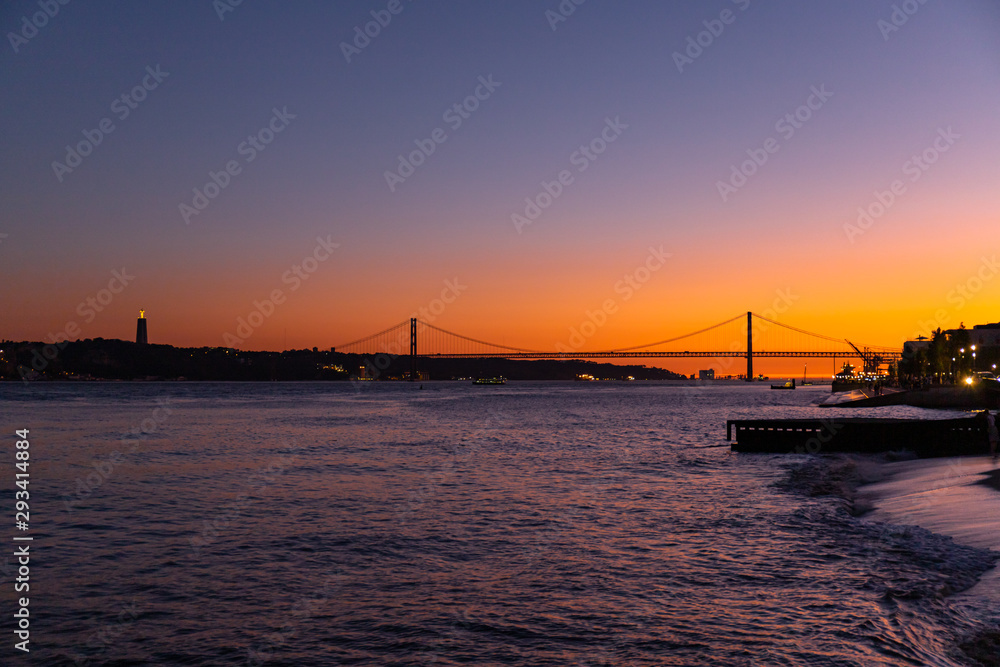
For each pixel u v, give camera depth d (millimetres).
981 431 35438
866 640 9977
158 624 11594
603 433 56375
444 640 10719
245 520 20172
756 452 39531
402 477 29734
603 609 11906
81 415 82750
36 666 10055
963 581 12320
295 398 155750
